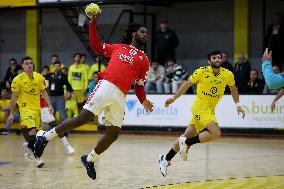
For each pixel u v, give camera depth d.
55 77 24.92
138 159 17.50
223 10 31.44
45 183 12.79
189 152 19.59
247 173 14.39
